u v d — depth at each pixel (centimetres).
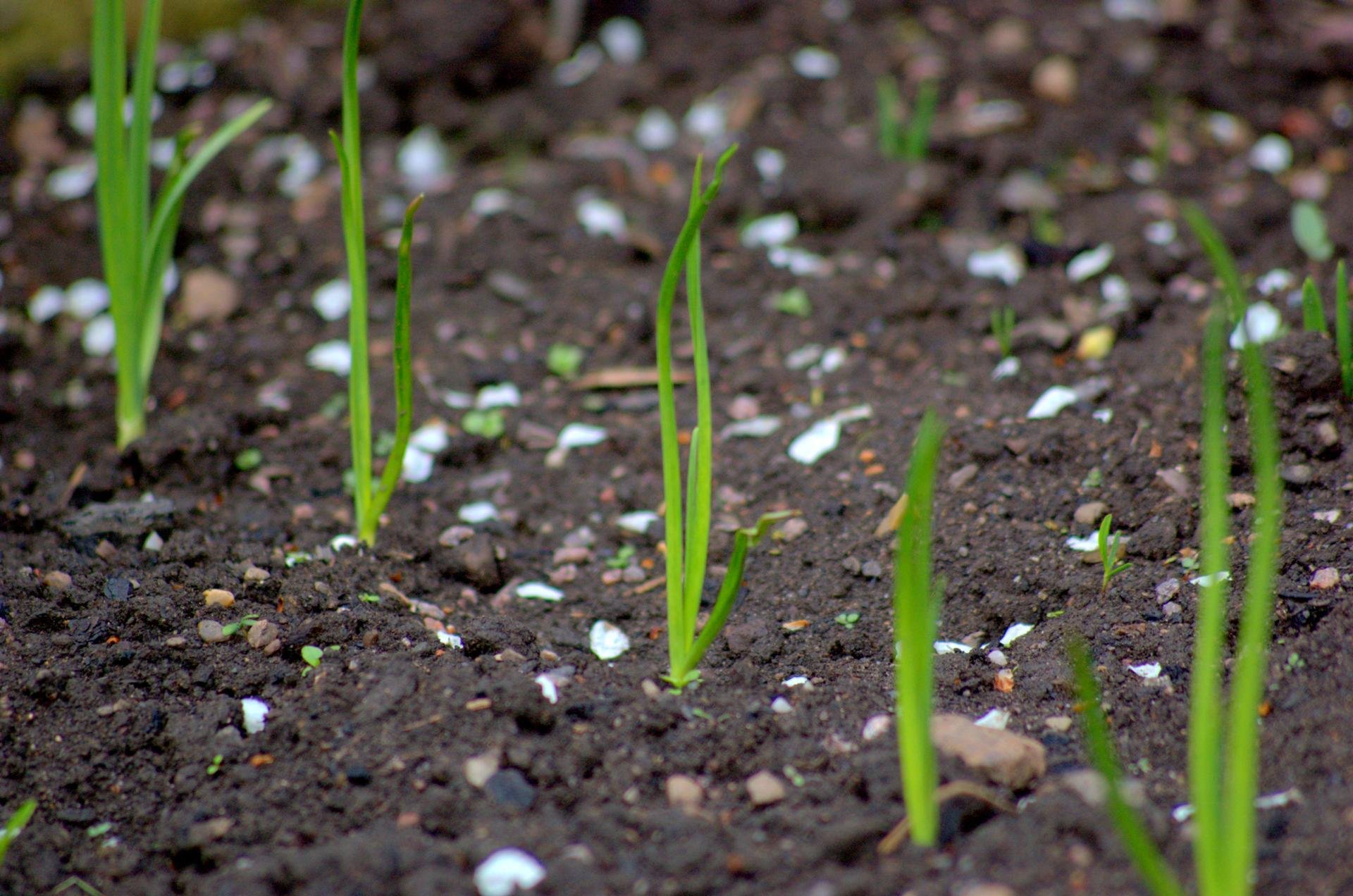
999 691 102
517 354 121
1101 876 93
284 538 110
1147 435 110
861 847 94
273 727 99
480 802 97
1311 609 101
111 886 96
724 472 113
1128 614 103
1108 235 127
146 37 109
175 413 117
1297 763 96
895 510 100
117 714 100
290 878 94
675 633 101
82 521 108
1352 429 107
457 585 109
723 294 126
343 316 126
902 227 132
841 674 103
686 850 94
